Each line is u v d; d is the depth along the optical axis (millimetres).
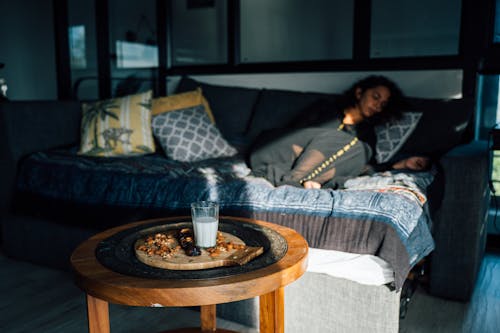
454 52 2910
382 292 1378
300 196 1567
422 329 1627
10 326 1663
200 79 3365
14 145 2396
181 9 4160
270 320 1119
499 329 1629
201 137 2543
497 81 2551
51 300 1874
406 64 2629
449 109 2344
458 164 1795
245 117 2902
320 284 1476
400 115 2318
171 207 1773
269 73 3086
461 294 1852
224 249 1088
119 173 2020
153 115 2637
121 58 3711
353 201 1481
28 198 2275
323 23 3900
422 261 1942
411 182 1756
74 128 2777
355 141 2033
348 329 1445
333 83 2873
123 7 3645
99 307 1072
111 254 1100
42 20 4566
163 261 1011
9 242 2342
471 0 2416
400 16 3029
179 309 1783
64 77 3627
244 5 4094
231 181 1799
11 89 4383
